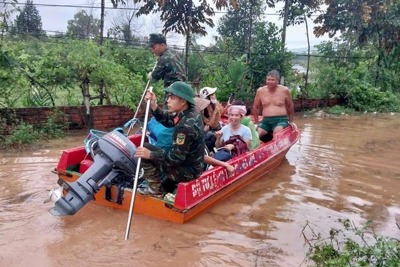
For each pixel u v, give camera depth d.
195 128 4.01
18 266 3.21
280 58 12.07
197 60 13.13
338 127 10.41
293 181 5.75
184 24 11.00
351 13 14.34
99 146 4.16
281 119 7.08
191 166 4.15
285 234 4.05
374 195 5.32
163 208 4.10
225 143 5.55
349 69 15.09
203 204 4.38
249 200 4.95
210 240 3.83
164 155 4.02
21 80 7.28
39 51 8.58
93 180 3.99
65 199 3.84
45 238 3.67
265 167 5.96
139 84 8.42
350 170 6.43
